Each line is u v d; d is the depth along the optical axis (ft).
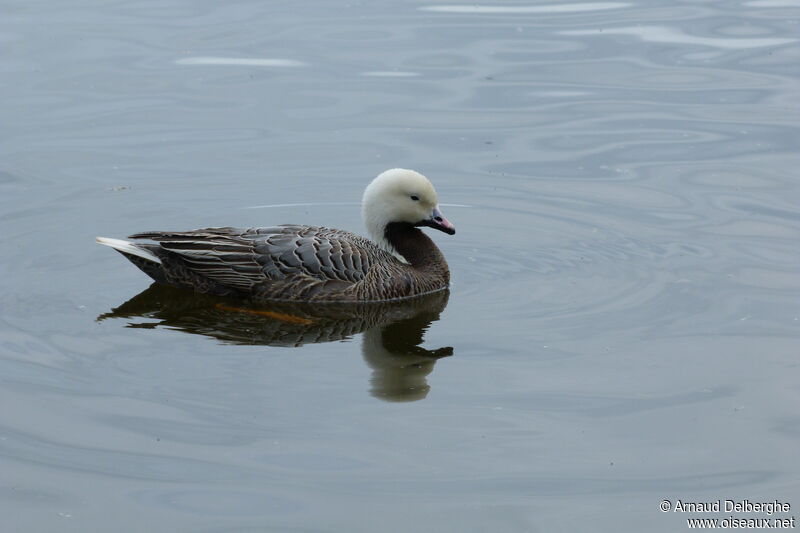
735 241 56.65
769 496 35.50
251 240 51.88
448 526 33.96
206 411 40.65
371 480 36.37
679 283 52.24
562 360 44.91
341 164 66.69
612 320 48.67
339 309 51.21
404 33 86.28
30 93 74.90
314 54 82.02
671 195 62.44
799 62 79.56
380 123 71.82
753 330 47.03
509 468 37.14
